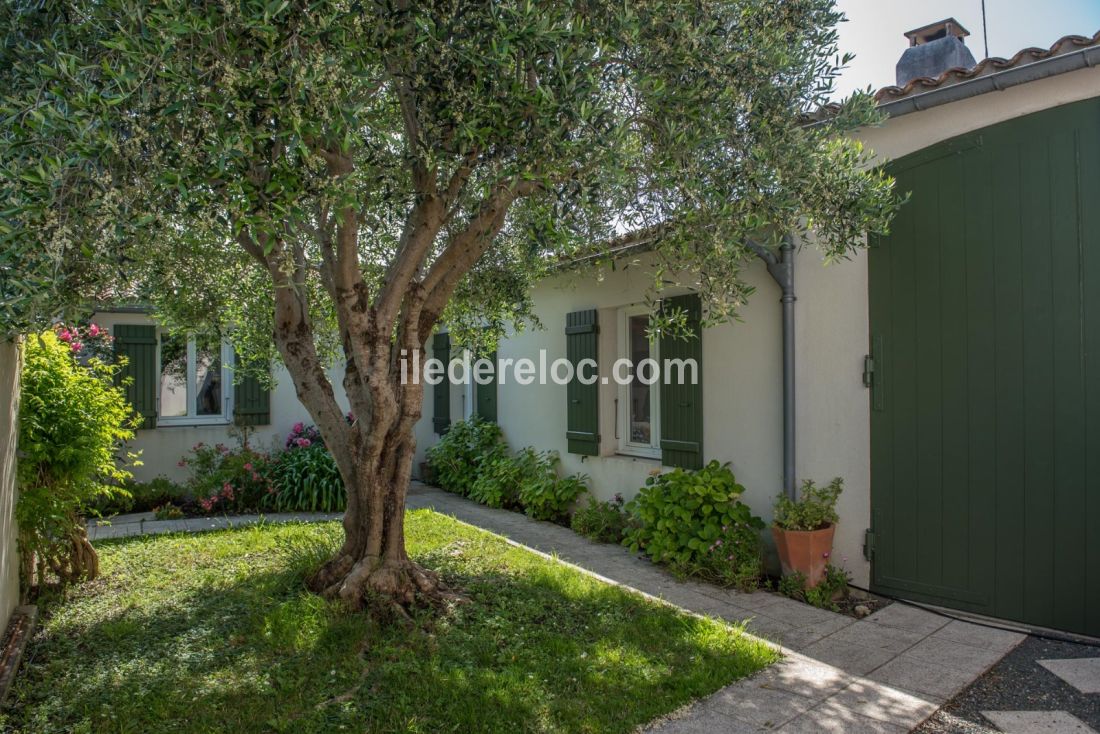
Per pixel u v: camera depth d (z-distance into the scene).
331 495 7.20
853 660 3.38
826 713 2.81
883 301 4.38
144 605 3.97
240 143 2.26
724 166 3.44
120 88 2.15
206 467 7.37
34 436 4.07
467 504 7.75
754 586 4.52
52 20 2.66
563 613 3.94
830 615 4.05
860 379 4.48
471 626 3.69
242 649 3.34
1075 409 3.68
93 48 2.48
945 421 4.12
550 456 7.39
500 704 2.81
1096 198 3.63
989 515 3.96
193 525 6.42
